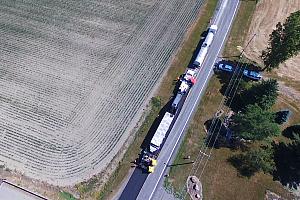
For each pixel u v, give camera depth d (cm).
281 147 5950
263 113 5581
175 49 6994
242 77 6706
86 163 5500
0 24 7025
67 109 6006
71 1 7544
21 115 5884
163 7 7638
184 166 5622
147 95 6319
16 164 5400
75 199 5178
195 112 6209
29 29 7006
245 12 7794
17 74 6356
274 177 5662
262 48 7231
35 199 5141
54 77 6366
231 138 5941
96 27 7156
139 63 6719
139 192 5328
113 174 5444
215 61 6931
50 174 5356
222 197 5412
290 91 6669
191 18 7531
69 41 6888
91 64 6600
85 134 5769
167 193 5366
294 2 8044
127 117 6025
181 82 6500
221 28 7450
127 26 7238
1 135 5653
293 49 6234
